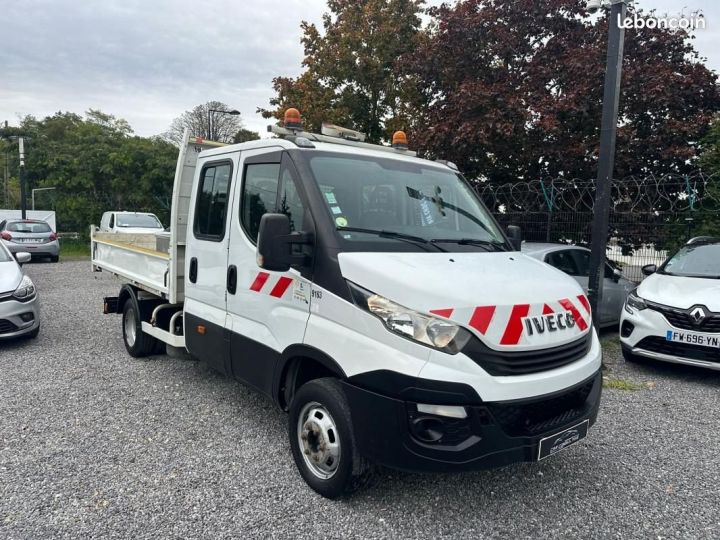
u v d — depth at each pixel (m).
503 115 11.70
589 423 3.41
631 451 4.35
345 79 17.59
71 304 10.73
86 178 31.17
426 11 14.84
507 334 3.02
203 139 5.43
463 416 2.90
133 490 3.58
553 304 3.34
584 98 11.34
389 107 17.66
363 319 3.14
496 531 3.21
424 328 2.95
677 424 4.94
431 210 4.11
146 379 5.92
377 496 3.55
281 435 4.50
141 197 31.31
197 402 5.23
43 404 5.14
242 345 4.18
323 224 3.48
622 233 10.48
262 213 4.03
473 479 3.82
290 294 3.66
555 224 11.12
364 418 3.11
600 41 11.78
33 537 3.05
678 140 11.03
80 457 4.05
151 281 6.00
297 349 3.57
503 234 4.49
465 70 13.32
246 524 3.22
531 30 12.72
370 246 3.48
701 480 3.88
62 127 48.25
